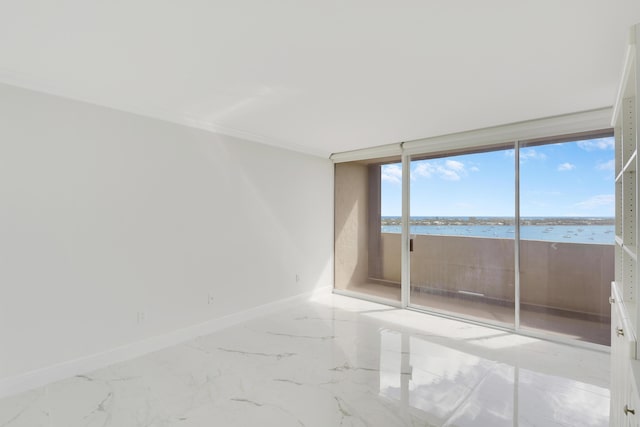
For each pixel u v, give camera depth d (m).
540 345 3.33
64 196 2.66
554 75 2.33
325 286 5.25
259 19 1.70
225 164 3.85
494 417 2.17
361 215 5.06
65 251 2.66
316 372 2.77
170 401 2.33
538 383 2.59
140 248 3.12
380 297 4.84
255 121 3.52
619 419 1.50
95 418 2.14
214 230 3.73
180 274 3.42
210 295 3.68
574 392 2.47
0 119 2.36
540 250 3.49
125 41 1.92
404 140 4.35
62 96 2.64
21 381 2.44
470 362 2.96
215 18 1.69
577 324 3.29
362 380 2.64
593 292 3.20
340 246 5.33
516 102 2.89
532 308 3.55
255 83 2.51
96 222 2.84
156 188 3.24
